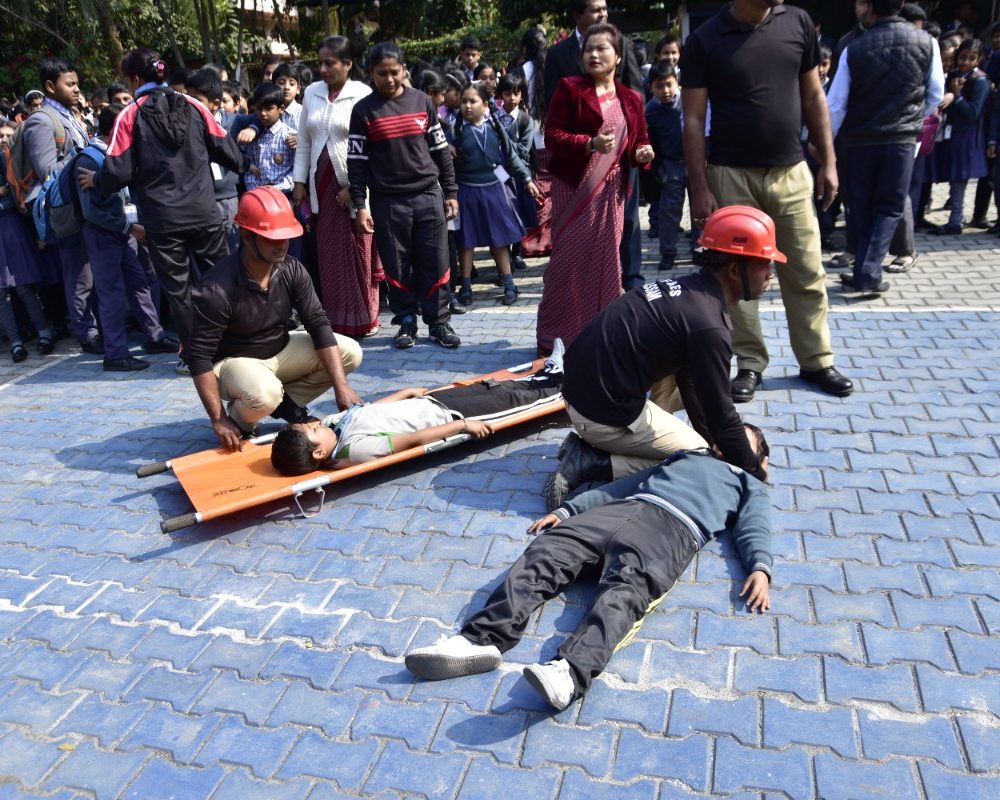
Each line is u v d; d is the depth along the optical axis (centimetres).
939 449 438
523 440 480
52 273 729
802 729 274
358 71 821
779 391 520
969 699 281
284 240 436
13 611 365
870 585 338
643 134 538
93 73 1684
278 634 337
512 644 311
